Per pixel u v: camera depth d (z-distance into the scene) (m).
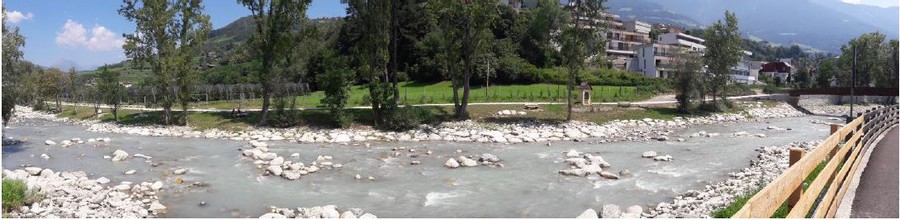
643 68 109.56
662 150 29.75
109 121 49.47
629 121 46.44
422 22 83.56
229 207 16.67
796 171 5.44
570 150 29.45
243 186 19.78
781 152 27.06
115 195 17.45
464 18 43.34
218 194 18.45
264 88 42.94
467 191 18.89
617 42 121.38
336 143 34.34
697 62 53.53
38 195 16.25
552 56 84.69
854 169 12.12
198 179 21.09
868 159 14.41
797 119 56.62
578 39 44.28
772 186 4.47
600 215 14.98
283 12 43.00
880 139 19.20
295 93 53.44
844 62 98.88
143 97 67.69
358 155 28.02
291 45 43.47
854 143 11.78
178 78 44.16
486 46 45.12
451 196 18.12
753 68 140.88
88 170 23.19
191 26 45.44
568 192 18.58
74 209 15.51
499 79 77.44
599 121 45.41
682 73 53.41
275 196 18.19
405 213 15.96
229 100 70.12
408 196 18.16
